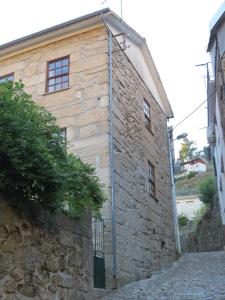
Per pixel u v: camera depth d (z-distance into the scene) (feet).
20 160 14.67
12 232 15.33
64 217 19.48
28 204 16.40
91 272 21.58
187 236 88.12
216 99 45.65
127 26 38.32
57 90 34.19
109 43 34.45
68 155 19.98
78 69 34.12
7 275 14.64
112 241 26.76
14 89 17.03
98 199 21.34
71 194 18.52
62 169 17.61
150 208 37.17
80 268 20.29
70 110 32.83
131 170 33.83
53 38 36.47
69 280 18.90
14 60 37.78
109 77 32.83
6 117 14.92
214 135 61.98
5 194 15.29
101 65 33.24
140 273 31.01
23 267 15.61
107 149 29.78
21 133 15.14
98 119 31.27
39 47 37.04
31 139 15.33
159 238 38.27
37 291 16.20
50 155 16.24
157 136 44.68
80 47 34.99
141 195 35.24
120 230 28.63
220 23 33.58
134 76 39.88
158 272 34.60
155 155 42.34
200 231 79.25
